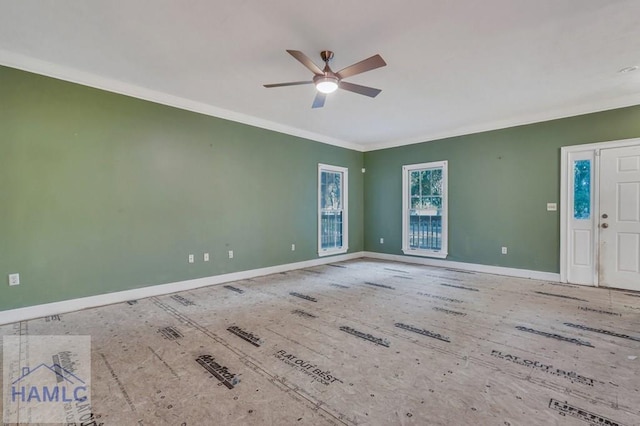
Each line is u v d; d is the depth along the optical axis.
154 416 1.69
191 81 3.58
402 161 6.48
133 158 3.78
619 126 4.14
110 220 3.62
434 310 3.41
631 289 4.12
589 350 2.44
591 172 4.37
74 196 3.38
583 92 3.89
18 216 3.07
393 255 6.66
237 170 4.84
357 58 2.97
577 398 1.83
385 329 2.88
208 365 2.23
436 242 6.06
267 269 5.27
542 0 2.16
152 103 3.92
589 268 4.42
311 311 3.38
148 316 3.21
